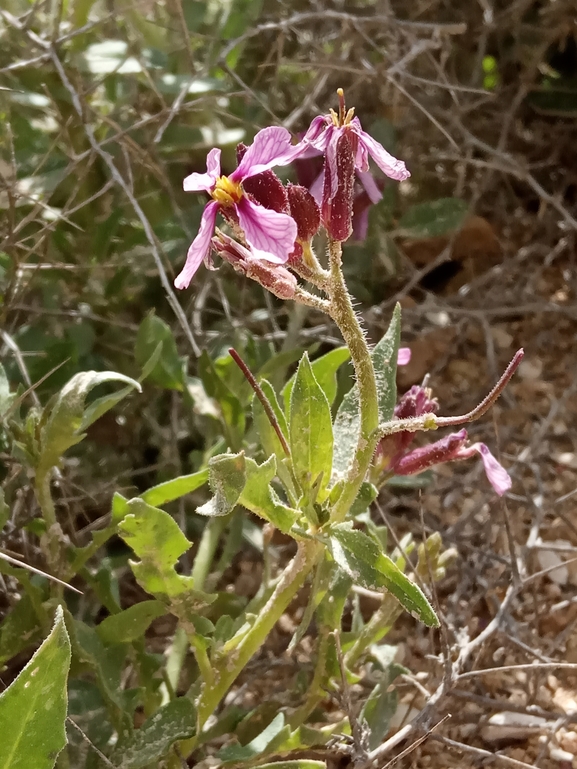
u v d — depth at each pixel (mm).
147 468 175
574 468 203
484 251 266
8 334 162
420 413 117
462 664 127
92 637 116
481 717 144
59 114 176
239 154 98
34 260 184
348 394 118
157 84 190
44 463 113
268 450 115
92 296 194
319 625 126
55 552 117
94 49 182
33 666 73
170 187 183
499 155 224
